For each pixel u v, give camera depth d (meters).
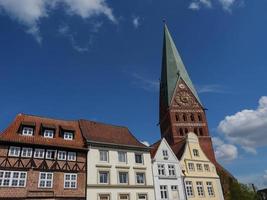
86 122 41.22
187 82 79.19
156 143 45.50
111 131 42.22
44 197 29.61
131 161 37.91
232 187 48.16
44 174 30.84
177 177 40.56
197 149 46.50
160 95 83.56
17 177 29.28
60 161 32.38
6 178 28.70
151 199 36.53
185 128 70.38
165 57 87.06
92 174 33.75
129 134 43.88
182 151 45.47
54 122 37.38
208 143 67.88
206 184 43.00
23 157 30.44
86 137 36.56
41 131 34.12
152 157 40.81
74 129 36.81
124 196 34.88
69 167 32.62
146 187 37.00
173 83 78.94
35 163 30.78
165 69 84.19
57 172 31.59
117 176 35.62
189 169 43.19
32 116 36.44
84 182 32.84
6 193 28.03
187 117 72.31
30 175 29.94
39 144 31.58
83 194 32.06
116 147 37.62
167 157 41.75
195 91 79.25
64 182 31.58
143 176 37.94
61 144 33.91
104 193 33.41
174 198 38.44
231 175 51.81
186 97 75.94
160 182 38.62
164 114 77.50
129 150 38.66
